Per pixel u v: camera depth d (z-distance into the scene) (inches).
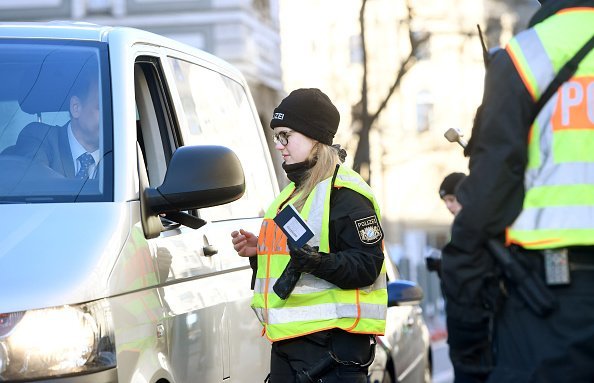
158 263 382.6
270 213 398.3
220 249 449.4
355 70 3031.5
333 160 394.6
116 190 370.0
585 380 306.2
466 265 316.5
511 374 311.7
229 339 441.4
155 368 365.1
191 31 2635.3
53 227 346.3
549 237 309.4
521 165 313.7
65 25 437.1
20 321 321.4
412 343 704.4
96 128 387.5
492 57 332.8
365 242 383.9
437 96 4365.2
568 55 315.0
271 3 2915.8
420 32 1695.4
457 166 4234.7
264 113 2864.2
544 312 308.3
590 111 314.8
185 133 452.4
